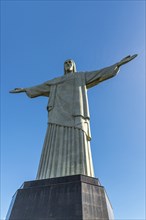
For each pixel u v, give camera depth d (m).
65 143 21.44
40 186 18.08
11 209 17.28
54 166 20.16
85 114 23.11
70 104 23.72
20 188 18.83
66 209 15.84
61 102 24.22
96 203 16.44
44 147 21.98
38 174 20.23
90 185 17.52
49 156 21.03
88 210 15.72
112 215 18.33
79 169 19.48
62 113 23.41
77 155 20.34
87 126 22.70
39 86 27.17
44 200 16.91
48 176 19.67
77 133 21.67
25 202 17.28
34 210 16.50
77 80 25.45
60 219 15.41
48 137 22.45
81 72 26.27
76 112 22.86
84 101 23.98
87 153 20.75
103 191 17.55
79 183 17.23
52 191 17.33
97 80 24.94
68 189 17.06
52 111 24.03
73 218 15.21
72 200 16.25
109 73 23.84
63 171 19.69
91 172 20.05
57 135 22.20
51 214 15.88
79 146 20.83
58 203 16.38
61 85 25.86
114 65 23.86
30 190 18.03
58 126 22.77
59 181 17.98
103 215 15.91
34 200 17.17
